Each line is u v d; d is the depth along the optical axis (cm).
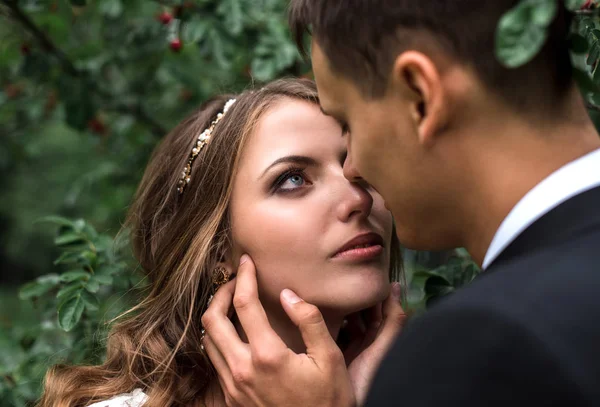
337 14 113
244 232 177
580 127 106
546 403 79
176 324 189
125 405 181
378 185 119
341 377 166
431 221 116
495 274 92
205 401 188
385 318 185
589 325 83
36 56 293
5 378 238
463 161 107
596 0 140
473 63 103
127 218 227
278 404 164
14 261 917
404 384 88
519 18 91
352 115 119
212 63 304
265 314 173
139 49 309
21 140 409
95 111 303
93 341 229
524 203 101
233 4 247
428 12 104
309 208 172
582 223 94
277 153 175
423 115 108
